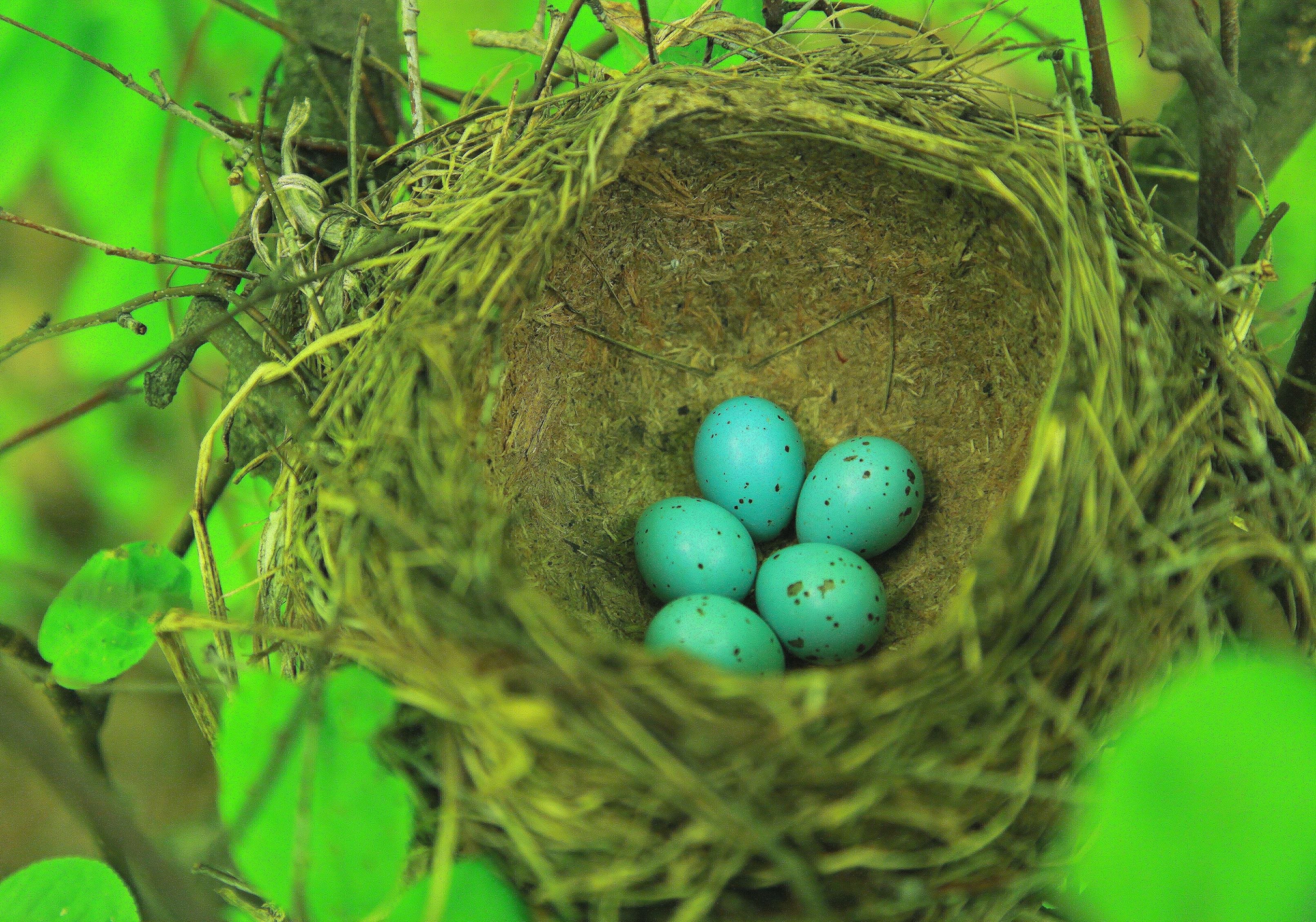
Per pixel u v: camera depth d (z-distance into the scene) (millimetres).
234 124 383
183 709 415
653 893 332
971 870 336
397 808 323
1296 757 216
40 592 350
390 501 348
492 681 328
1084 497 341
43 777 288
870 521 398
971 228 385
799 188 397
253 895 356
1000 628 335
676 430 421
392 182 386
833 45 399
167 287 375
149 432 409
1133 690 340
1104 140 377
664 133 382
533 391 397
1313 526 362
